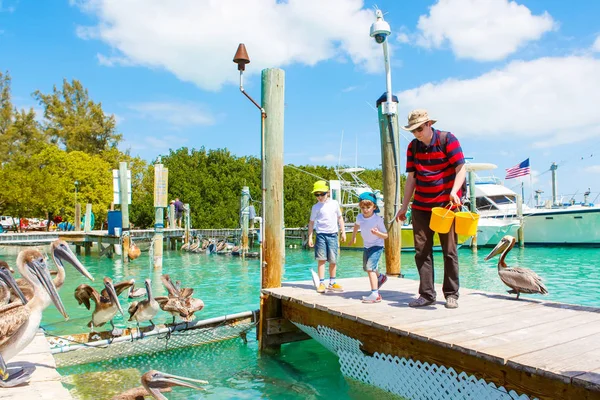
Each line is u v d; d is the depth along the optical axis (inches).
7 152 2073.1
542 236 1079.0
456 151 233.1
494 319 223.5
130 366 279.1
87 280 636.1
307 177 1632.6
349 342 252.2
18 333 181.9
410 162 250.4
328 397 232.2
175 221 1344.7
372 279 269.6
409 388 212.5
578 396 146.7
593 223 1005.8
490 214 1138.0
